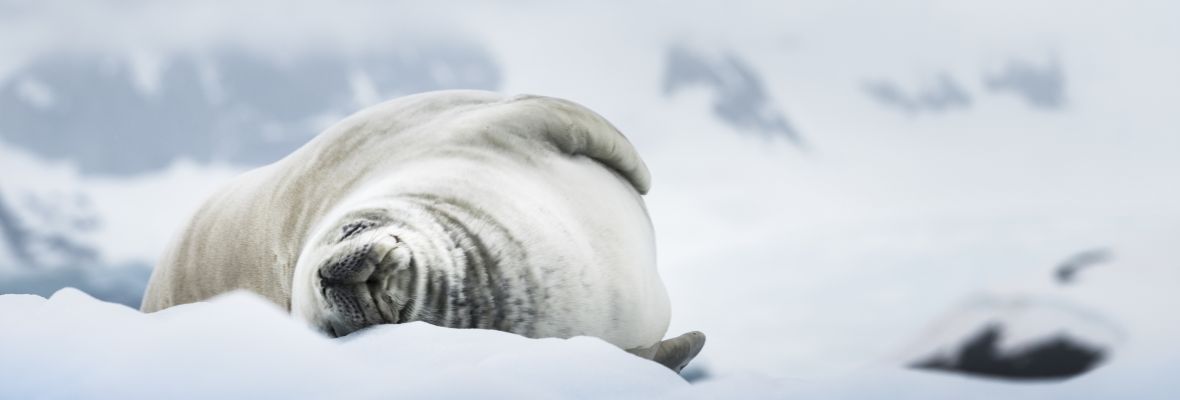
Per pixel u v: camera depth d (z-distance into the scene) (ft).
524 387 34.37
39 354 38.01
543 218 58.39
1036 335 41.78
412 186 57.77
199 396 34.60
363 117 74.74
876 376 37.65
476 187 57.98
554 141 67.00
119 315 42.93
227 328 38.01
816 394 36.52
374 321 49.90
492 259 54.39
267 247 71.92
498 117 66.95
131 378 35.63
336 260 49.62
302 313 53.21
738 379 38.55
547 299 55.83
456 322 52.31
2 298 46.11
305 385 35.63
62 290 46.78
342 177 69.56
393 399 33.50
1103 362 39.42
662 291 67.77
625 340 60.70
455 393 33.55
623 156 71.15
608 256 60.95
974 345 42.32
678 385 37.60
